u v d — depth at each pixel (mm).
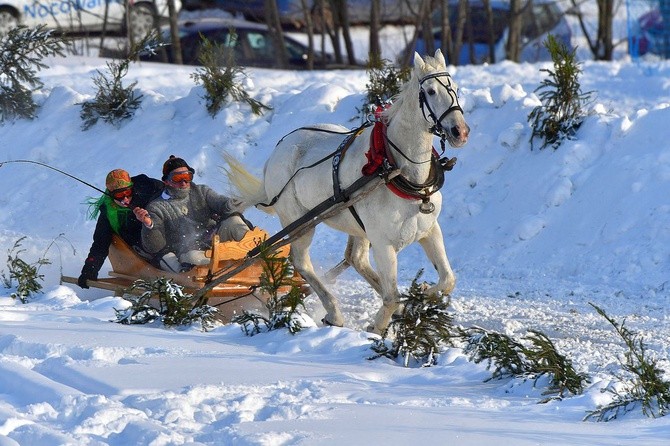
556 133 17250
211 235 13336
